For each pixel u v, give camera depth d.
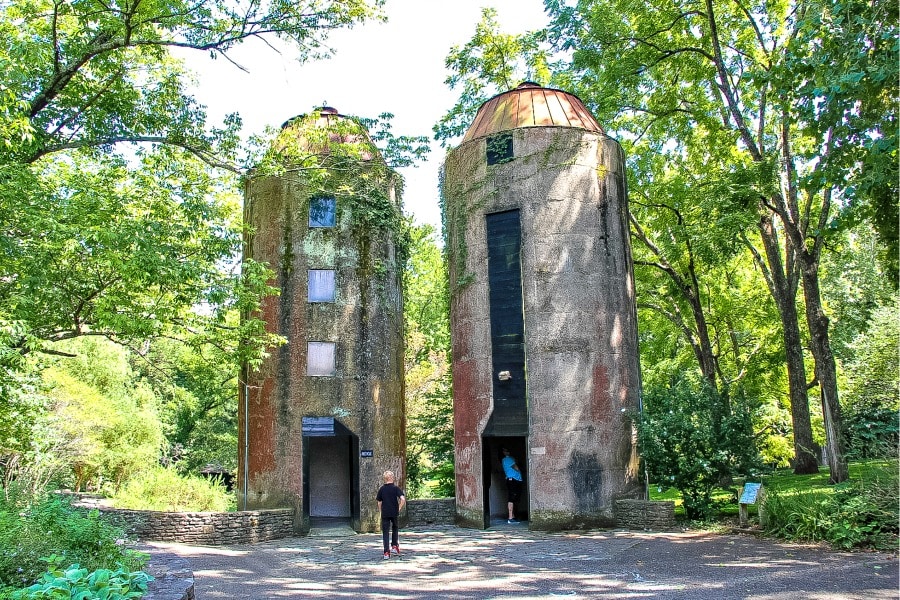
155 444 30.86
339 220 20.55
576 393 17.67
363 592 10.47
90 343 28.91
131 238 14.22
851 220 14.94
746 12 20.64
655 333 32.94
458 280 19.53
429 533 17.69
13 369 13.80
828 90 12.38
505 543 15.44
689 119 22.88
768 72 15.11
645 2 21.11
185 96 18.62
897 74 11.39
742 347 32.31
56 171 18.89
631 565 11.92
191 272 15.24
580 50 21.66
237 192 21.38
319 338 19.69
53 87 16.27
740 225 17.44
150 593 7.32
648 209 25.52
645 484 18.42
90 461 26.20
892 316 29.42
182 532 16.11
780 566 11.06
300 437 19.03
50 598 5.69
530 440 17.64
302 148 20.94
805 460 22.95
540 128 19.11
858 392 28.97
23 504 11.89
